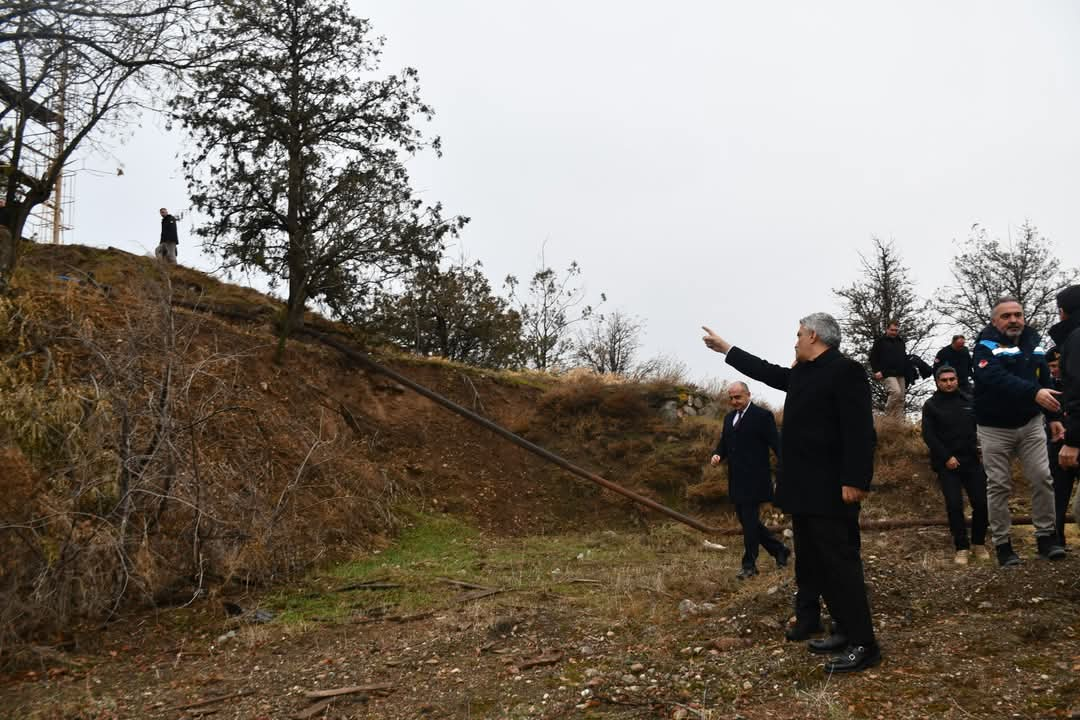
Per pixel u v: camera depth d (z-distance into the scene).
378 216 15.41
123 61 12.38
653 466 14.58
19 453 6.81
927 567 6.05
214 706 5.01
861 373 4.54
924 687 4.05
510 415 16.09
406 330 21.38
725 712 4.06
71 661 6.11
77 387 7.66
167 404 7.84
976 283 24.33
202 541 8.07
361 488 11.96
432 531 11.88
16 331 8.53
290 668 5.68
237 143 15.39
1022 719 3.65
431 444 14.52
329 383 14.67
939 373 7.69
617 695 4.43
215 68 14.70
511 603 7.12
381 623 6.83
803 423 4.66
